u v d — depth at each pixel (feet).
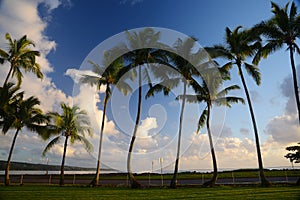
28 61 56.49
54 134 57.36
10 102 56.18
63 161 54.80
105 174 85.05
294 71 47.11
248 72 51.24
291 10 47.75
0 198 28.78
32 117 56.95
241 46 51.39
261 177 44.60
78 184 53.36
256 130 48.78
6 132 53.57
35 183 55.67
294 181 49.78
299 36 47.26
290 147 51.47
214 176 46.39
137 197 29.45
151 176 74.90
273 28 47.57
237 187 41.91
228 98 51.62
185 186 45.78
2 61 54.95
